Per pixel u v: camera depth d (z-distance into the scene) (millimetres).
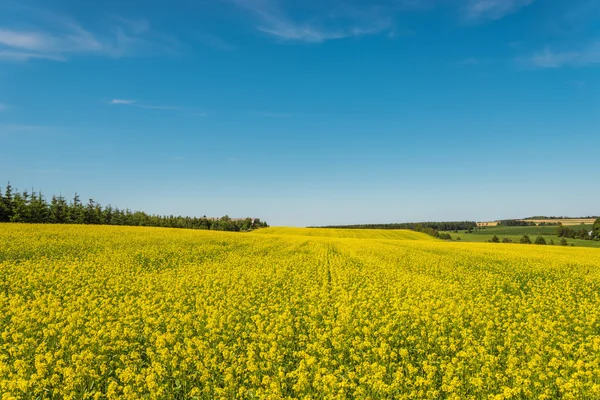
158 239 37031
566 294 19141
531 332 12094
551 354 10445
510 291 20656
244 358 9328
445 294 17672
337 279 21672
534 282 23125
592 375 8656
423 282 20328
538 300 17266
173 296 16125
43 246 28688
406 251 39125
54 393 7895
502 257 33875
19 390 8023
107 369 9125
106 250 28922
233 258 28984
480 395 8180
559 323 13273
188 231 53312
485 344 10891
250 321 13305
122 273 21141
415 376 8953
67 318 11805
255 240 45281
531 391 8141
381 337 10922
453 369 8812
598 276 24797
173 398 8070
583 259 33406
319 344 10469
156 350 9867
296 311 14211
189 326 11891
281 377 8609
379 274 23219
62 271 20875
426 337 11398
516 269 27234
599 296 19281
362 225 154875
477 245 51406
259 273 21828
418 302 15406
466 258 33031
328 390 7980
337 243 49062
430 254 36188
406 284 19594
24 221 64938
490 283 21469
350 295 16609
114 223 85188
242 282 18984
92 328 11508
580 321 13234
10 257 24750
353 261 30141
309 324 12492
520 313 14656
